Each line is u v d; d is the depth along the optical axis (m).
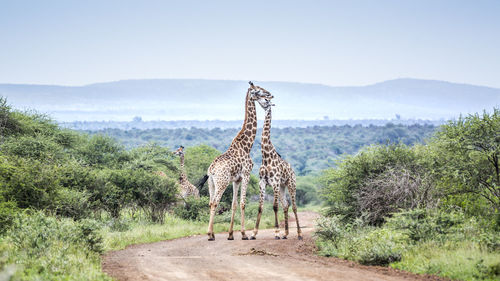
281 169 16.98
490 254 9.79
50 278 8.17
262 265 10.27
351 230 15.23
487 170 15.73
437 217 12.56
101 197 20.39
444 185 16.00
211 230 16.30
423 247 11.12
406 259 10.47
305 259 11.48
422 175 16.70
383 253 10.70
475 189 15.77
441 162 16.59
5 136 25.22
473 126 15.68
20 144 22.92
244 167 17.23
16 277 7.66
